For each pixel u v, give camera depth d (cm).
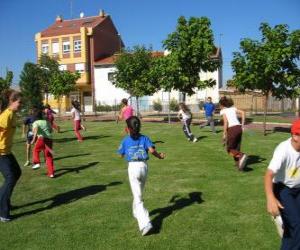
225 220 698
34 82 4525
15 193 930
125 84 3556
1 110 790
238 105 4806
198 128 2361
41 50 6397
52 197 888
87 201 846
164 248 601
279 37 2000
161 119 3447
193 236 638
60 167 1237
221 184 935
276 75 2019
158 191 895
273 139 1758
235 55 2083
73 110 1911
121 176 1073
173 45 2725
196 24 2681
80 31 6166
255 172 1049
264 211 735
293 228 479
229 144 1088
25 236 667
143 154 681
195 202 805
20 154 1553
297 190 501
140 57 3503
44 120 1107
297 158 482
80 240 642
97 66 6072
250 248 590
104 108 5512
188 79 2689
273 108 4491
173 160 1262
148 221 649
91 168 1198
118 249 604
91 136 2103
